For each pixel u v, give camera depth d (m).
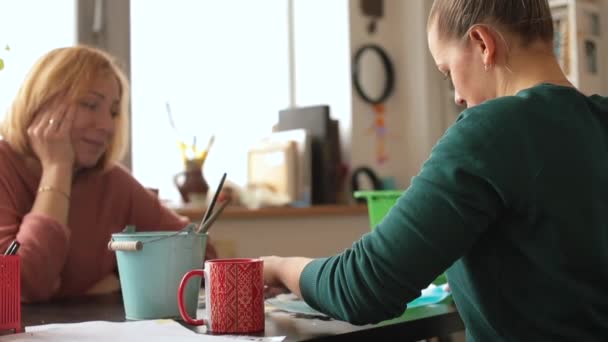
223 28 3.01
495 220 0.90
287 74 3.24
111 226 1.75
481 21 0.98
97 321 1.09
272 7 3.20
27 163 1.64
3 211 1.56
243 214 2.68
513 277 0.91
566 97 0.93
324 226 2.95
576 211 0.88
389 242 0.91
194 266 1.16
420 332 1.10
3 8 2.38
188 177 2.70
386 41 3.30
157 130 2.79
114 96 1.69
